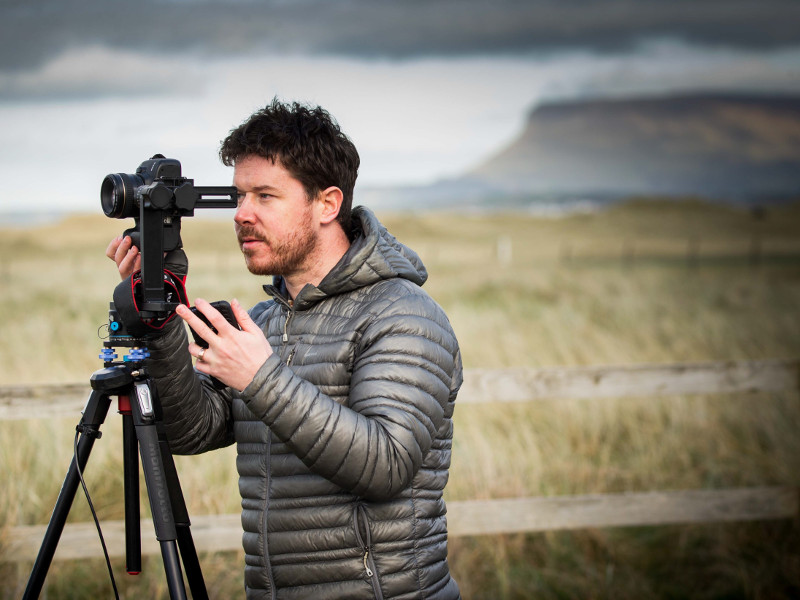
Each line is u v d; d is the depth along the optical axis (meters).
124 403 3.60
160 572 6.74
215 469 7.93
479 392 7.15
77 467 3.49
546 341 15.40
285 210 3.38
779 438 9.90
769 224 184.12
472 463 8.40
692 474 9.23
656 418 10.39
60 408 6.47
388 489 3.14
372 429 3.09
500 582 7.10
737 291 28.55
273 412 3.03
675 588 7.23
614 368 7.29
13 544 6.36
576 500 7.02
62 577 6.64
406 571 3.39
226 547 6.59
